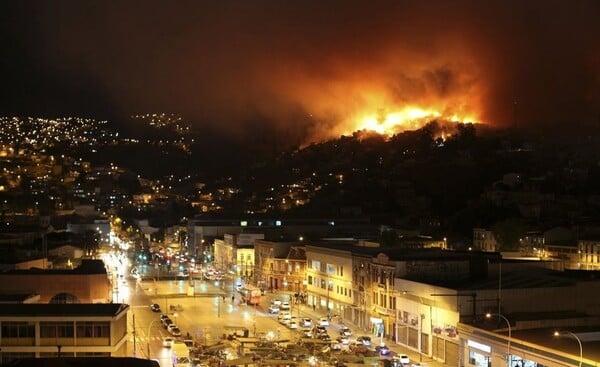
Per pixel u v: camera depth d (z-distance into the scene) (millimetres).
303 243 187625
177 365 88562
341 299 144625
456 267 119688
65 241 193375
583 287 104125
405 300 115250
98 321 85312
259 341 99625
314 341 101750
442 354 103000
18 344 84812
